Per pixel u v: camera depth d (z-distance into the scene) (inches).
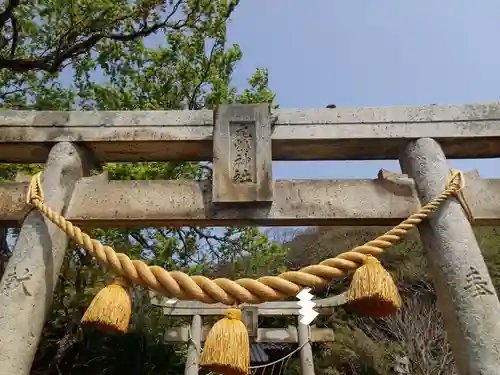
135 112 123.5
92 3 230.1
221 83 305.0
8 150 123.1
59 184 111.7
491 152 125.1
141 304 439.5
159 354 507.8
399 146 122.6
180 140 120.0
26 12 239.5
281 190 115.0
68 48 246.4
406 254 580.7
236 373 87.8
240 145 118.4
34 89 307.7
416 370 404.5
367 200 114.2
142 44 280.8
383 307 93.3
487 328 92.5
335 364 542.6
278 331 400.2
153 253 307.9
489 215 112.0
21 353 91.6
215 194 111.4
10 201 113.9
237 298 94.0
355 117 121.2
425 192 112.7
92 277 403.9
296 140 119.0
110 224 114.0
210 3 259.4
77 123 121.4
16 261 100.7
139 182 117.0
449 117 120.4
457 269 100.7
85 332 487.2
